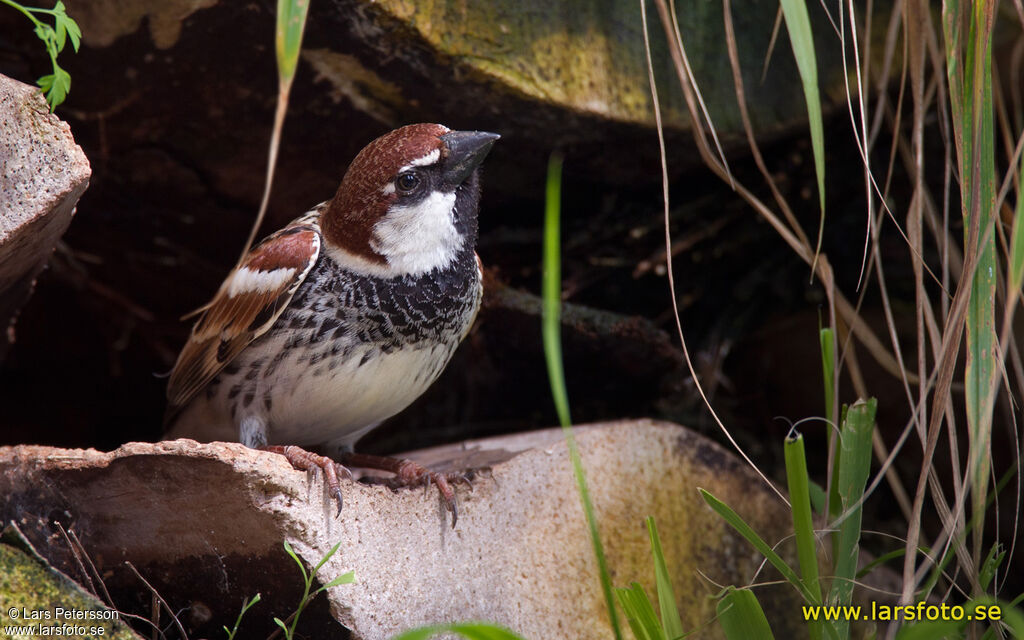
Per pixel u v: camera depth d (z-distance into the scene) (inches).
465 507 229.9
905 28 237.1
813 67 197.0
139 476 190.1
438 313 246.7
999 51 298.4
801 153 320.5
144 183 308.8
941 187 322.7
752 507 282.4
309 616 195.8
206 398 267.1
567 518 251.3
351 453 275.0
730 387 347.9
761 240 336.8
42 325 388.8
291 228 260.7
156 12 243.8
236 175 305.3
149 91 267.9
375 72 259.8
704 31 290.7
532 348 333.4
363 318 240.7
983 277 200.8
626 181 316.5
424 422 379.2
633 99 279.1
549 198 157.8
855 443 206.1
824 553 241.1
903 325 333.7
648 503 267.3
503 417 375.9
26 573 178.1
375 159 241.6
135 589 198.8
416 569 212.8
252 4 241.1
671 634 192.5
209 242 346.3
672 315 343.3
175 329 399.2
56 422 411.5
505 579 232.7
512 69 262.7
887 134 318.3
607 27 276.7
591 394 355.9
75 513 194.2
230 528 190.2
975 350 198.4
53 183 191.3
